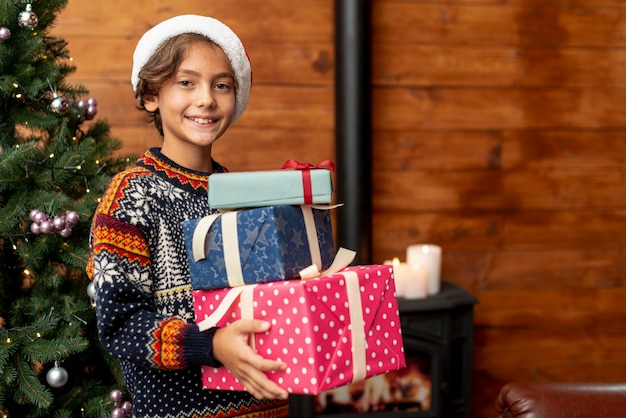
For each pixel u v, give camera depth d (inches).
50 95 72.2
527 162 104.8
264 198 38.8
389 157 101.8
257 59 98.4
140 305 40.4
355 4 91.4
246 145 99.3
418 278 88.4
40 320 67.2
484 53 102.6
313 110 100.0
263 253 37.7
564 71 104.6
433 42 101.4
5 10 66.0
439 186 103.2
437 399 89.0
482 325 105.6
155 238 42.4
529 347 106.6
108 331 39.7
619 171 107.0
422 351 88.3
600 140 106.3
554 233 106.1
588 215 106.7
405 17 100.6
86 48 94.7
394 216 102.7
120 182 42.3
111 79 95.3
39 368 74.5
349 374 38.1
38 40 67.7
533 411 55.6
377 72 100.6
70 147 69.6
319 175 38.8
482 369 106.0
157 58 43.6
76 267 69.6
